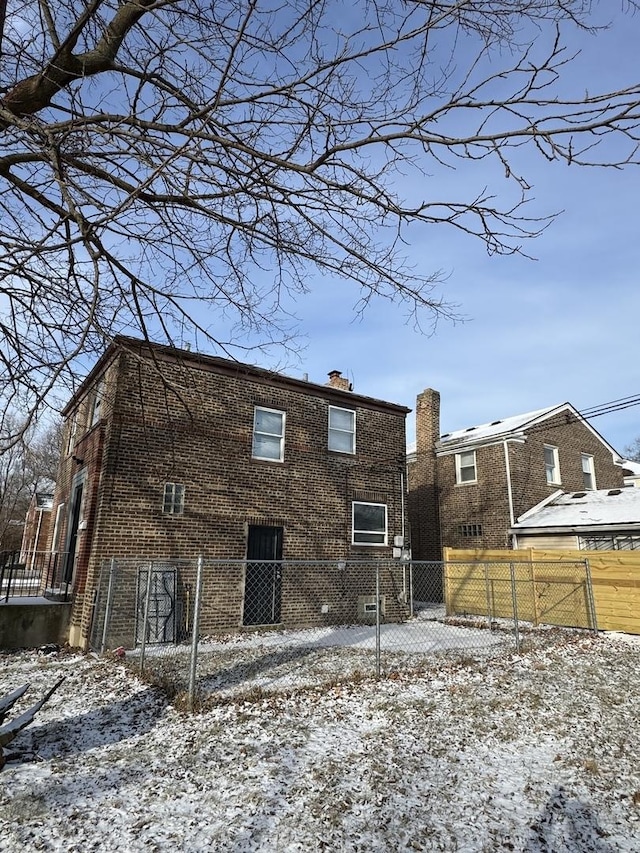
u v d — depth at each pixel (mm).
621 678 8023
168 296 5066
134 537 10844
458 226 4066
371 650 9984
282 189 4254
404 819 3814
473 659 9117
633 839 3625
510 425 20047
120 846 3449
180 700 6426
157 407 11492
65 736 5422
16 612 10422
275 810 3912
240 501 12508
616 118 2918
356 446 15156
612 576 12648
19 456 5984
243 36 3541
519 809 3994
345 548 14219
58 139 3598
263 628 12227
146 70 3723
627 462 26109
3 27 3578
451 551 16469
